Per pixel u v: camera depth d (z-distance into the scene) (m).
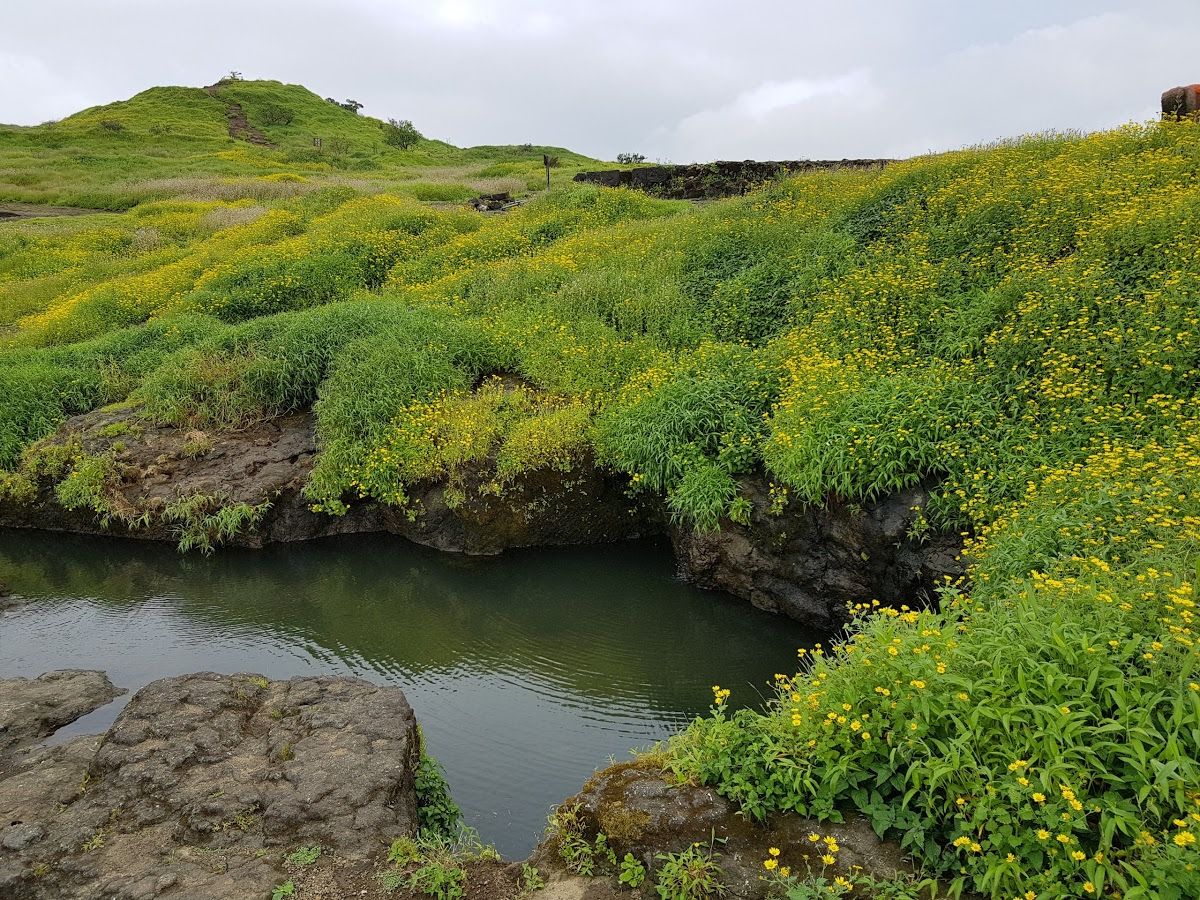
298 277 15.77
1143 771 3.12
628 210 18.83
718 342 10.69
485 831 5.00
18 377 12.15
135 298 16.75
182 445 10.80
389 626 8.02
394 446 9.80
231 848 4.14
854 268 10.74
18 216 29.81
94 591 8.91
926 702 3.63
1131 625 3.89
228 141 57.41
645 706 6.52
